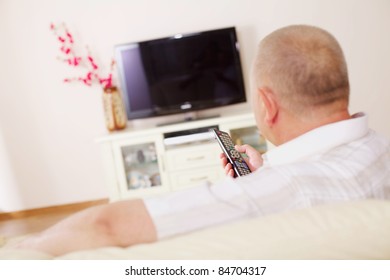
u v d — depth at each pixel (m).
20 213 3.75
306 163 0.61
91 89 3.58
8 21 3.52
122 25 3.52
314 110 0.65
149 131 3.22
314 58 0.63
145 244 0.47
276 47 0.65
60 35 3.53
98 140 3.23
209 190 0.56
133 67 3.45
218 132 1.11
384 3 3.49
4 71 3.57
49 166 3.70
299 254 0.44
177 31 3.53
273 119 0.68
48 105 3.61
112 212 0.53
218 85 3.49
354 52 3.55
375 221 0.46
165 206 0.53
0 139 3.66
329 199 0.58
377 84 3.59
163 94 3.49
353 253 0.45
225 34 3.41
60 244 0.51
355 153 0.64
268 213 0.55
